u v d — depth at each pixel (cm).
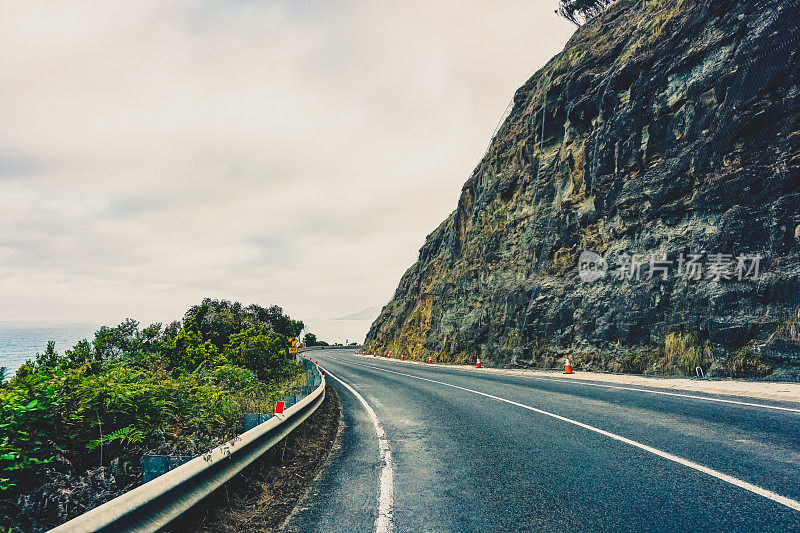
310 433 754
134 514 270
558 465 507
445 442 662
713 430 618
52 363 853
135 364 1048
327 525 372
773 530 320
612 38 2280
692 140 1515
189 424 643
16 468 385
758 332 1155
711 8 1561
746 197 1285
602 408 845
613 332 1642
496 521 367
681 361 1312
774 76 1267
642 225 1656
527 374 1731
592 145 2044
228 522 370
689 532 326
